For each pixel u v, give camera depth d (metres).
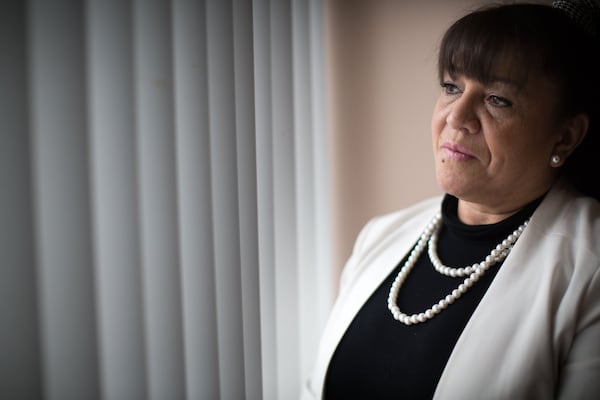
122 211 0.67
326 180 1.28
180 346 0.75
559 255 0.70
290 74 1.07
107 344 0.67
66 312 0.61
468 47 0.70
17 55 0.56
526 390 0.64
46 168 0.59
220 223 0.84
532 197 0.77
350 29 1.21
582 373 0.63
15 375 0.56
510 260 0.73
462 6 1.10
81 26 0.61
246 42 0.88
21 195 0.56
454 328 0.73
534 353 0.64
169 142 0.72
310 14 1.19
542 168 0.74
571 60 0.69
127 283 0.68
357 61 1.21
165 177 0.72
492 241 0.78
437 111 0.77
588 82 0.72
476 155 0.71
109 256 0.66
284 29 1.05
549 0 1.01
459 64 0.71
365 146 1.24
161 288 0.73
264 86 0.98
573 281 0.67
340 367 0.83
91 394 0.63
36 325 0.58
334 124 1.26
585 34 0.71
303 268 1.20
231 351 0.86
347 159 1.26
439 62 0.77
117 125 0.66
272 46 1.02
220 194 0.83
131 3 0.67
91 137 0.64
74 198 0.61
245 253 0.90
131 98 0.67
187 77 0.77
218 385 0.82
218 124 0.83
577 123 0.73
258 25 0.96
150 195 0.71
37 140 0.58
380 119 1.21
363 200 1.26
